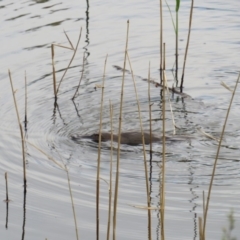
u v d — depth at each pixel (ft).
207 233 37.86
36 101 60.23
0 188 44.39
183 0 89.04
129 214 40.45
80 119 56.80
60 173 46.42
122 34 77.46
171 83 64.90
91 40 75.56
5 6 86.22
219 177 45.65
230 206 41.19
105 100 60.85
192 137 52.47
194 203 41.81
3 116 56.90
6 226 39.70
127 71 67.67
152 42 75.25
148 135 52.47
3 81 64.59
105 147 51.03
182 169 47.09
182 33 78.07
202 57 71.20
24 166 44.65
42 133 53.83
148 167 47.47
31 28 78.43
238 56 71.20
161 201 34.60
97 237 36.47
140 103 60.18
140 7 86.89
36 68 67.87
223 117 56.70
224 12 84.23
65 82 64.80
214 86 64.03
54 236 38.29
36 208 41.63
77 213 40.73
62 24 80.02
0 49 72.38
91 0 89.76
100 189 43.93
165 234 37.91
